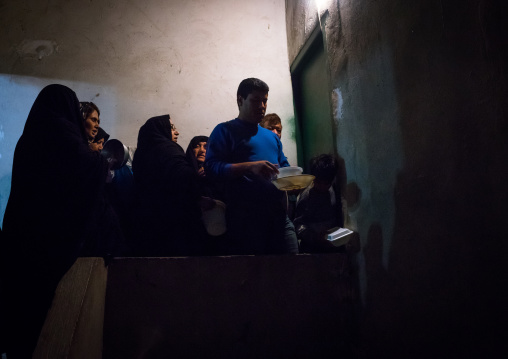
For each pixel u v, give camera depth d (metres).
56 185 2.33
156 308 2.45
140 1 4.60
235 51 4.64
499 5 1.61
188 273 2.53
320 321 2.63
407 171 2.19
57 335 2.01
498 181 1.61
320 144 3.96
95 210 2.38
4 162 3.97
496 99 1.62
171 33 4.58
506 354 1.56
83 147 2.41
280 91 4.60
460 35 1.81
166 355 2.41
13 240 2.22
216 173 2.69
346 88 2.92
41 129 2.41
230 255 2.73
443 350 1.89
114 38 4.46
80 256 2.43
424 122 2.06
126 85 4.36
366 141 2.62
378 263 2.44
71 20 4.41
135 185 2.92
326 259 2.72
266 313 2.56
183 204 2.77
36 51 4.27
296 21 4.43
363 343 2.56
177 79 4.48
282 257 2.66
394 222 2.29
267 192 2.76
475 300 1.71
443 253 1.91
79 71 4.30
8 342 2.04
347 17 2.91
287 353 2.54
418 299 2.07
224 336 2.48
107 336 2.40
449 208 1.88
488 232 1.65
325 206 2.93
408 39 2.19
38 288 2.14
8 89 4.12
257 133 2.91
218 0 4.75
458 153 1.83
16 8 4.34
